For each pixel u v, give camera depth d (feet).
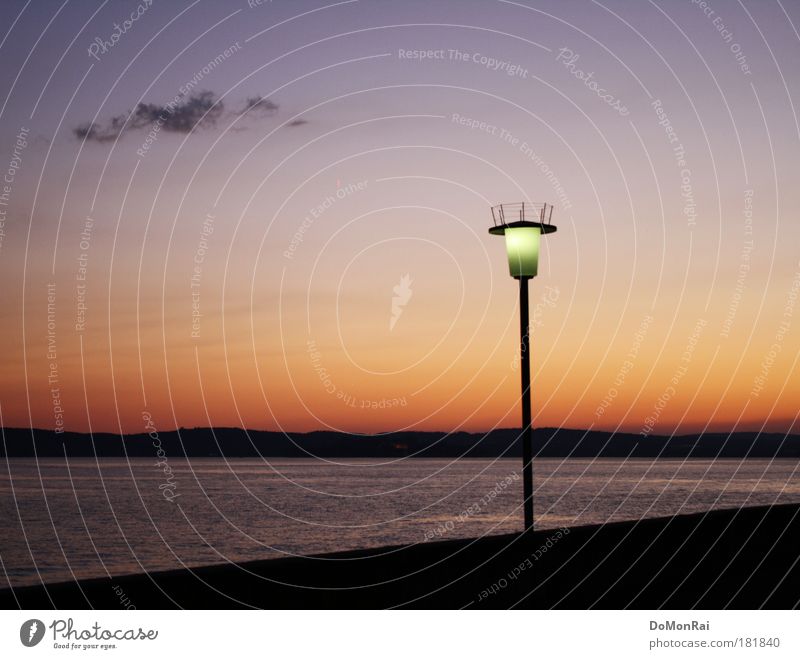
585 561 21.63
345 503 225.76
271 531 141.18
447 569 19.53
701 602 21.44
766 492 300.81
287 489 306.76
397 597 18.67
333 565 18.02
